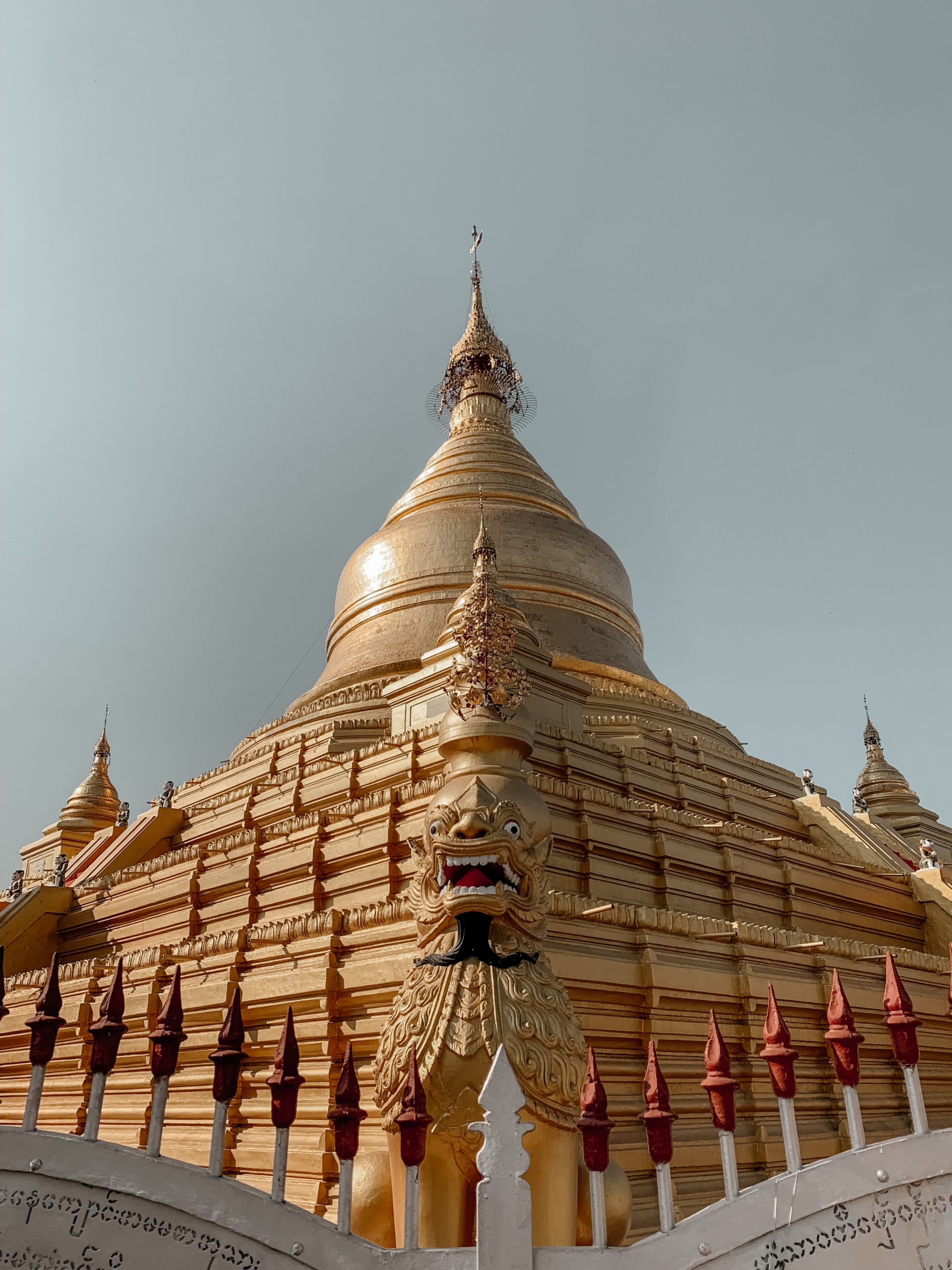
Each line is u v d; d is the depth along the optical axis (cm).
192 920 2169
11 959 2530
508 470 3688
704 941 1602
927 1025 1981
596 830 1906
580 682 2277
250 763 2723
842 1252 558
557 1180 728
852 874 2488
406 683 2222
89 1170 558
